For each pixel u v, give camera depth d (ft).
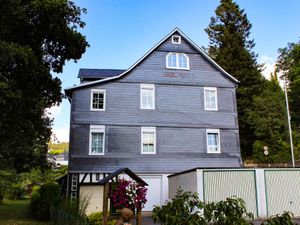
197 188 53.67
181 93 77.15
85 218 31.45
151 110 74.54
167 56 78.64
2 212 66.69
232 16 142.00
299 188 56.90
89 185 67.77
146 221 54.49
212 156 74.90
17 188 100.07
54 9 51.08
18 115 51.26
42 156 83.30
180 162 72.90
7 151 58.23
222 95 79.46
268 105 118.01
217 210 14.65
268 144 114.73
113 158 70.28
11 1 46.96
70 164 68.64
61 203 44.01
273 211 55.06
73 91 72.38
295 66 156.04
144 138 72.95
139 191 32.68
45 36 55.52
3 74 48.24
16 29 52.13
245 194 55.11
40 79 55.06
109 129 71.72
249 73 128.06
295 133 120.16
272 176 56.59
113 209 35.09
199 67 79.87
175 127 74.74
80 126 70.85
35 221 53.78
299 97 141.59
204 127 76.23
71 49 57.21
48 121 71.36
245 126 123.44
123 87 74.69
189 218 14.16
